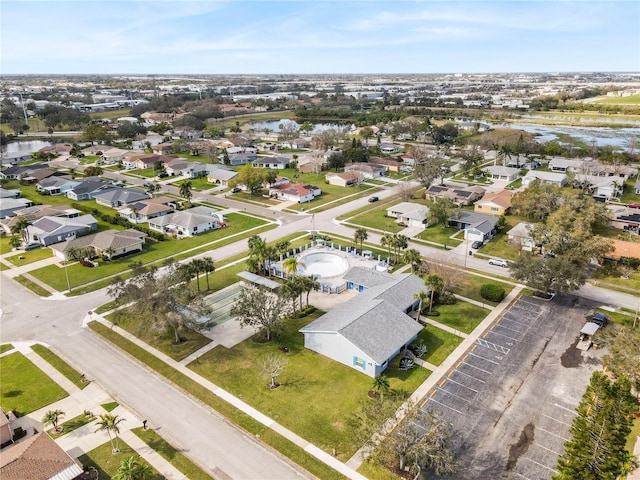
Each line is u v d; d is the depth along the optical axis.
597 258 80.31
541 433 45.25
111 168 176.25
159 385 53.53
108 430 44.00
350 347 55.19
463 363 56.72
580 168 145.00
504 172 149.50
